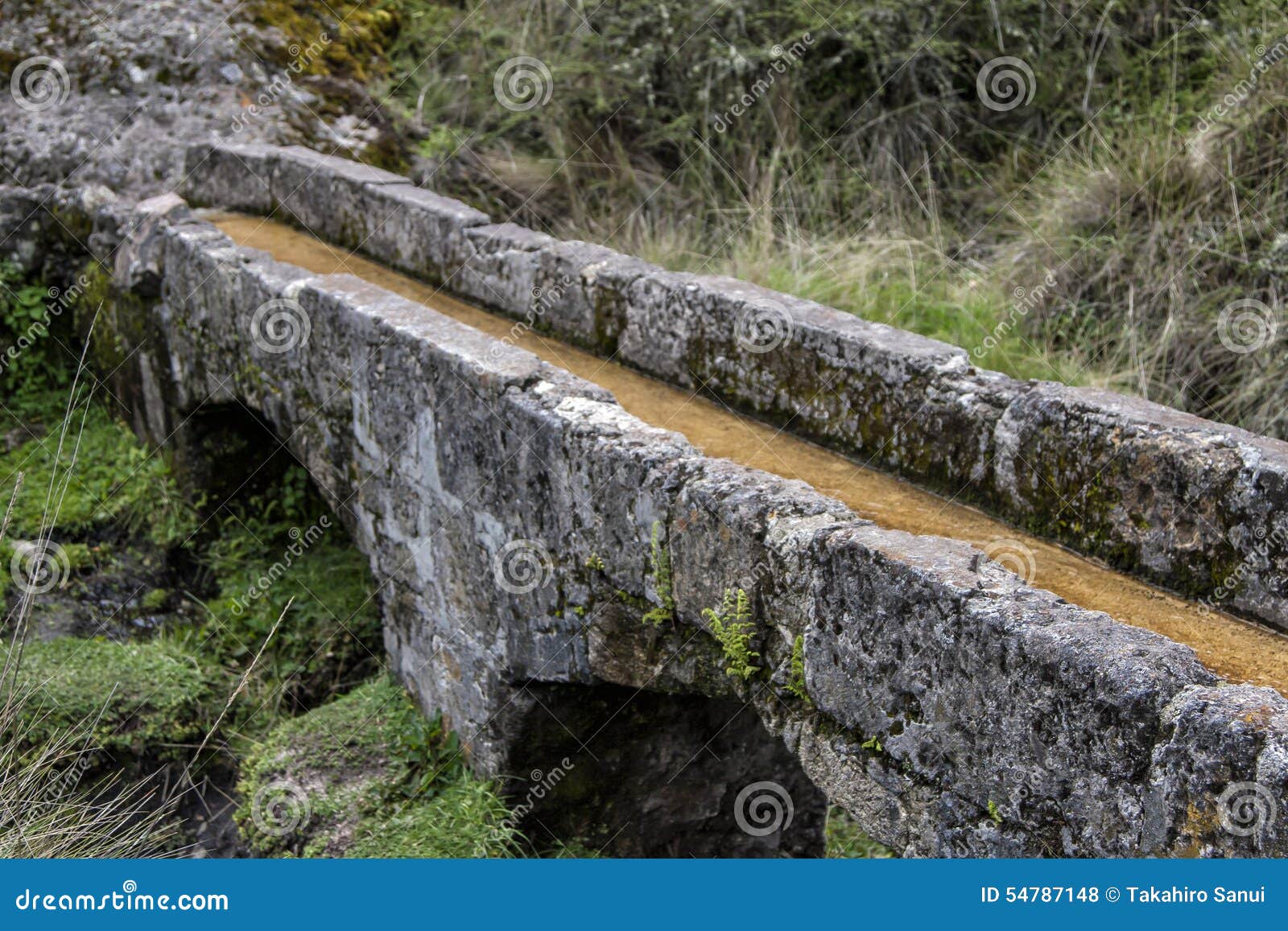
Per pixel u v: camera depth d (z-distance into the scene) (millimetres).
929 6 8617
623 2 9023
